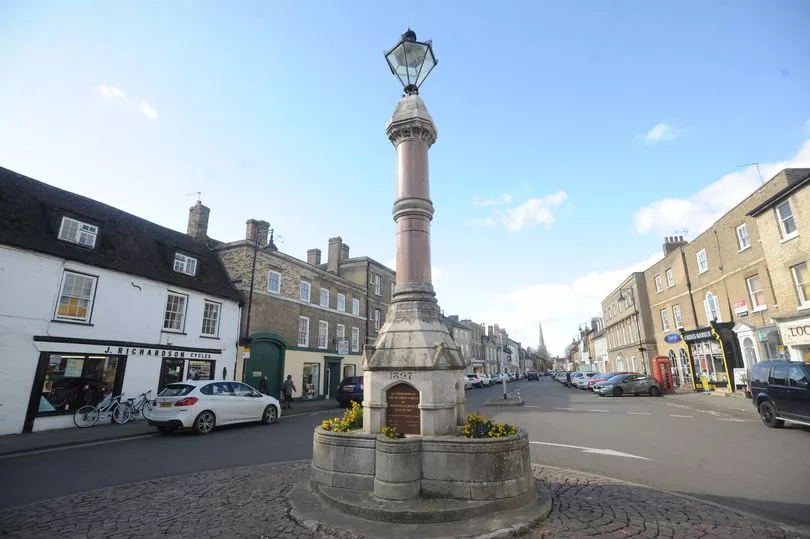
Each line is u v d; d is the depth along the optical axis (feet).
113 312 49.16
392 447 16.74
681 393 80.59
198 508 17.57
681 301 91.61
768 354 61.93
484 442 16.67
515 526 14.75
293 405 71.51
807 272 53.52
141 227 60.75
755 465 24.56
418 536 14.12
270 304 73.26
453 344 20.59
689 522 15.55
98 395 47.03
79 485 22.06
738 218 69.92
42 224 45.60
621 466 25.05
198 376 59.72
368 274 107.76
